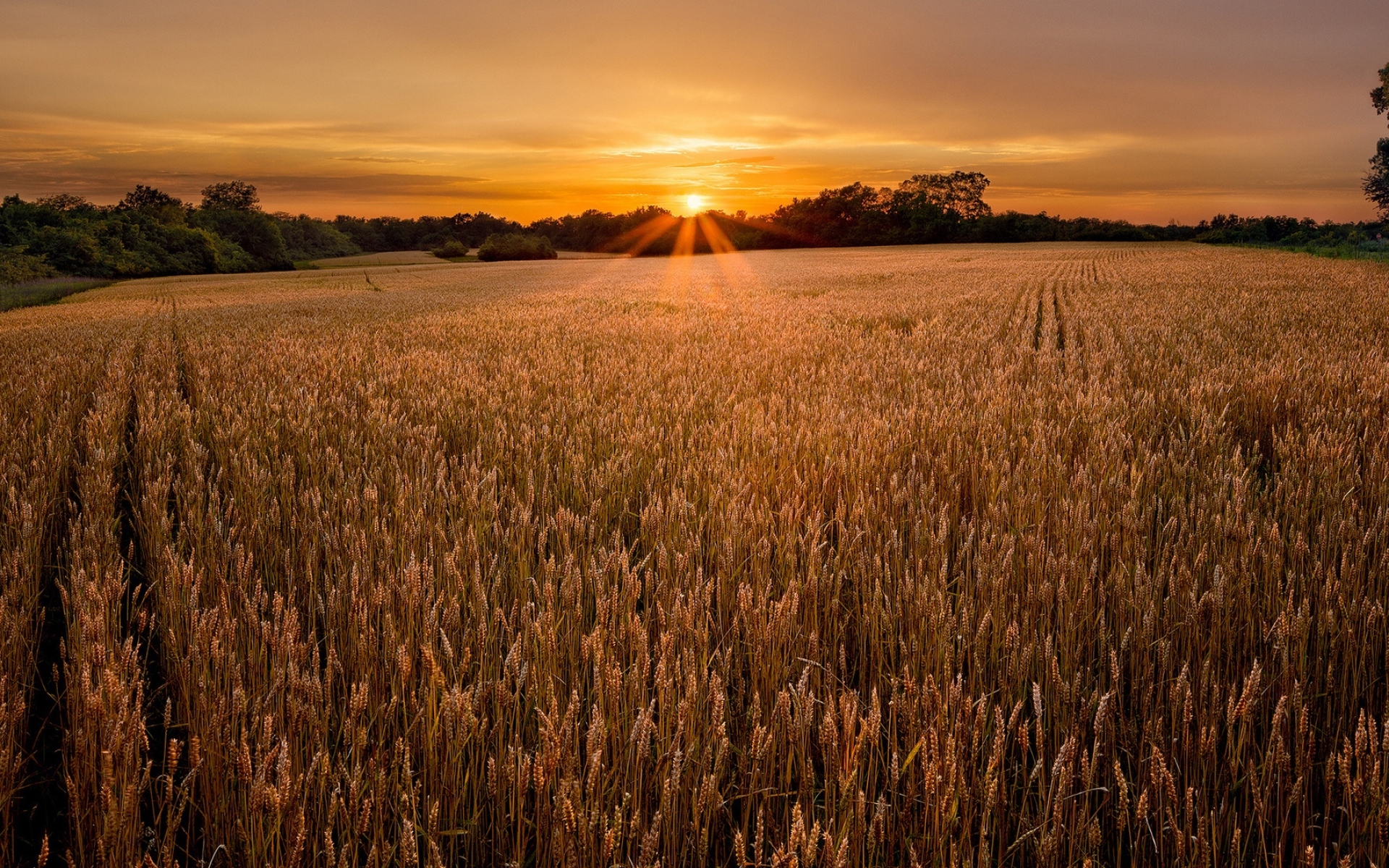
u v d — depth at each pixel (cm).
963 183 10950
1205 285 2355
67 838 231
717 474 461
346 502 414
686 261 7625
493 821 222
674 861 204
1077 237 9900
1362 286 2197
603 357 1091
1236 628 293
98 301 3778
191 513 404
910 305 1977
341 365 1042
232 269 8938
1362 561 306
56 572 417
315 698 233
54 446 587
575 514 442
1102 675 269
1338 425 559
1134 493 396
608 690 233
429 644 237
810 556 322
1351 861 192
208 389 839
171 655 287
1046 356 947
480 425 642
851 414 623
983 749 237
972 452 496
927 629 277
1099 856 227
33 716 305
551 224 13225
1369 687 265
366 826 198
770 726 237
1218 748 252
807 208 11438
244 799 211
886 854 214
